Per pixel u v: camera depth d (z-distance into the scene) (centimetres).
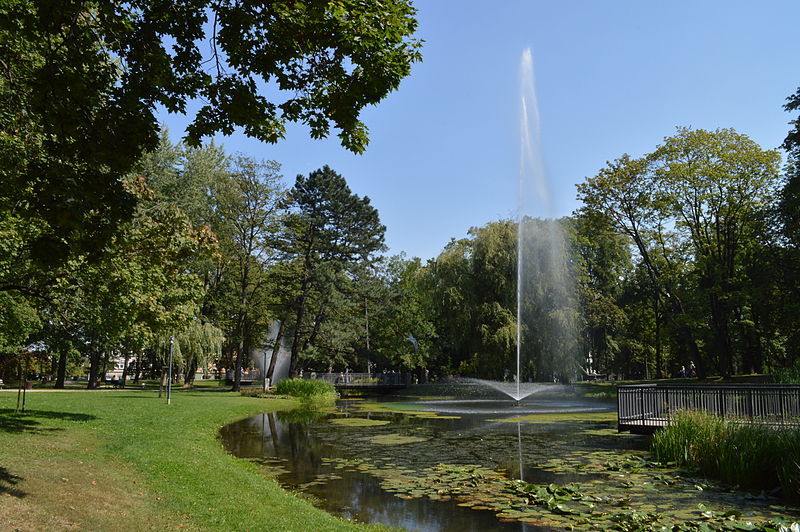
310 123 815
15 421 1446
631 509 888
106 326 1559
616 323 4228
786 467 974
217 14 711
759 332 4116
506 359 3794
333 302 4697
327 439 1741
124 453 1127
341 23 686
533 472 1193
